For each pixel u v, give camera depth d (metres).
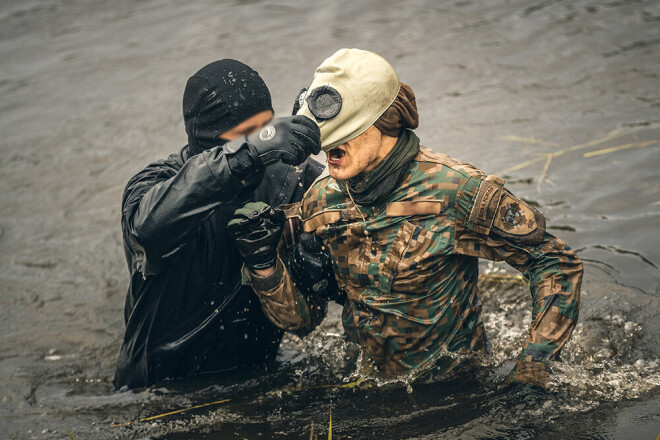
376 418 5.42
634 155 9.59
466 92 12.25
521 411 5.25
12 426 6.21
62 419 6.20
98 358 7.44
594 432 4.96
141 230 5.20
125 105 13.58
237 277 6.09
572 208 8.69
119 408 6.21
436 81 12.77
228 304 6.13
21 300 8.56
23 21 18.05
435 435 5.12
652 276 7.27
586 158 9.73
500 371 5.77
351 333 5.80
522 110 11.36
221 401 6.07
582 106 11.17
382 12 15.99
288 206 5.83
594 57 12.66
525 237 5.13
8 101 14.21
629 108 10.88
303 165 6.09
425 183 5.18
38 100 14.16
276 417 5.70
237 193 5.26
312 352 6.79
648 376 5.66
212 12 17.31
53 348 7.63
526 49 13.38
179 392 6.30
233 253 5.95
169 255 5.42
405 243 5.23
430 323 5.41
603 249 7.84
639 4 14.47
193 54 15.21
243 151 4.93
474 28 14.57
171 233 5.15
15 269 9.21
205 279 6.02
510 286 7.57
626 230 8.11
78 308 8.36
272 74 13.77
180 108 13.27
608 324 6.52
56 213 10.51
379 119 5.03
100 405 6.32
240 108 5.52
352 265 5.48
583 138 10.25
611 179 9.15
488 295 7.45
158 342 6.29
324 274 5.63
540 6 15.09
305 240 5.61
